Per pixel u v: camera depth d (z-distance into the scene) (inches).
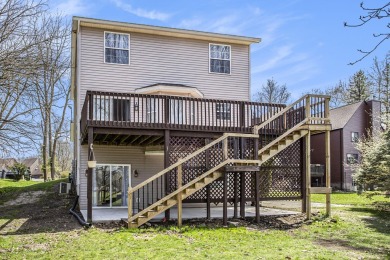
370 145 663.8
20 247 299.3
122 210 535.5
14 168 1197.1
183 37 631.2
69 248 293.7
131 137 494.6
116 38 594.9
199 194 457.4
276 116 450.0
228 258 263.6
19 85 346.3
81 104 564.1
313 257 270.7
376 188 609.9
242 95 657.0
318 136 1263.5
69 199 675.4
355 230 400.5
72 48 673.0
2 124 364.5
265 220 448.8
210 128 469.1
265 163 490.0
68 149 1819.6
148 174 601.3
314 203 679.7
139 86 598.2
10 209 590.6
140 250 286.5
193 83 629.6
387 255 285.1
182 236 346.0
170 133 456.8
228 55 658.2
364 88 1552.7
